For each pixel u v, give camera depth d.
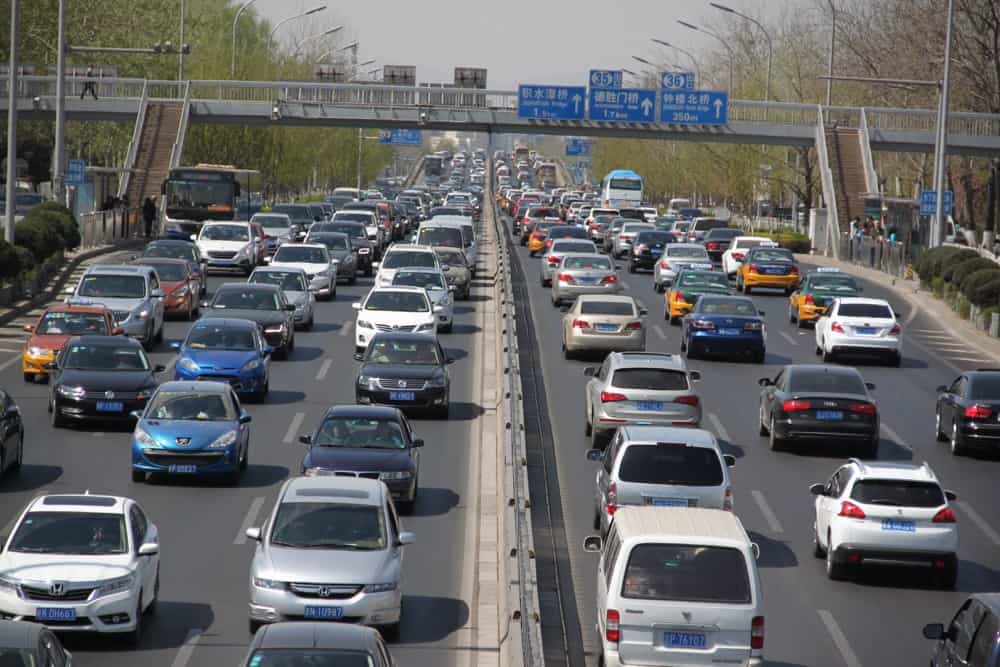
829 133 142.88
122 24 160.25
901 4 159.62
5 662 19.59
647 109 142.00
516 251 132.25
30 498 39.28
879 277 113.69
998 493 44.31
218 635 28.14
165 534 35.94
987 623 21.75
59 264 94.56
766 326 82.69
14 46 82.62
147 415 42.16
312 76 198.75
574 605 31.14
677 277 80.75
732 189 191.12
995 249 140.88
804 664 27.69
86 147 179.62
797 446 49.88
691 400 45.03
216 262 95.00
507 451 39.84
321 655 19.86
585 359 66.25
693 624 23.02
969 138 136.88
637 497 33.25
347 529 29.03
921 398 61.28
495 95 141.38
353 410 40.59
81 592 26.86
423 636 28.72
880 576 34.66
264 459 45.31
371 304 66.38
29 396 54.28
